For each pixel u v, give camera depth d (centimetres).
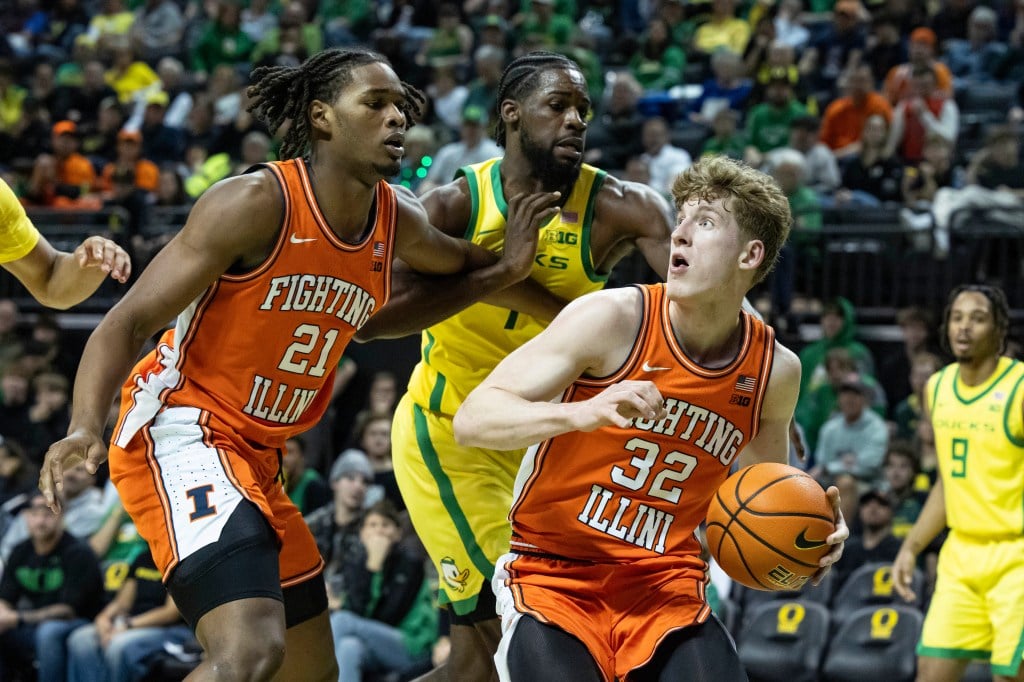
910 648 797
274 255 394
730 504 377
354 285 409
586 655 366
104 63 1694
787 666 810
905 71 1416
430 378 506
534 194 455
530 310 478
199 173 1373
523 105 470
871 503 846
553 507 382
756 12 1602
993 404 680
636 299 371
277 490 430
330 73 400
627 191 485
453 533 505
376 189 415
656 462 373
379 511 824
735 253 362
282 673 441
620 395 335
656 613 379
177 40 1777
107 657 839
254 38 1742
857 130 1364
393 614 813
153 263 391
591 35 1647
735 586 867
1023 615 662
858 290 1203
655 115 1437
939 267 1200
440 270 450
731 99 1474
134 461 405
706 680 362
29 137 1504
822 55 1595
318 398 432
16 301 1284
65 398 1108
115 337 381
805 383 1084
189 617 387
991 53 1520
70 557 872
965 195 1215
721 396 370
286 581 433
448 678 521
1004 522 672
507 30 1573
